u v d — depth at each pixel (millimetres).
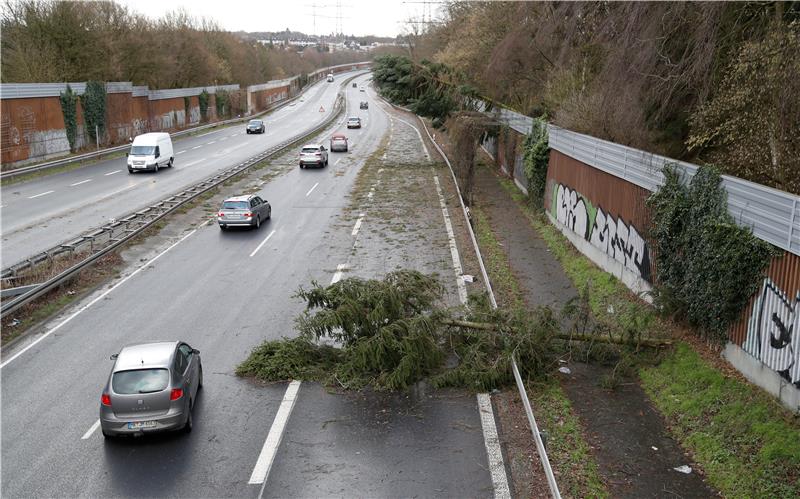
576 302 19656
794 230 11555
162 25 88750
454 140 39000
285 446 12156
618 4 21641
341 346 16922
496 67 39000
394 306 15117
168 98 78125
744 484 10414
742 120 15727
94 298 20562
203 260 24969
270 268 23922
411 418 13227
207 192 38406
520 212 33156
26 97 46062
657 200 17172
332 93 147500
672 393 13617
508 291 20938
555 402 13688
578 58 31047
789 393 11594
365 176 46156
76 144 53906
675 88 19203
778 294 12133
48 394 14242
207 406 13688
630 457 11656
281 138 71312
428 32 77188
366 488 10820
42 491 10719
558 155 28984
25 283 20703
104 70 60125
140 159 44906
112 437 12422
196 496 10602
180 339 17250
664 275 16797
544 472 11242
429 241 27719
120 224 27625
